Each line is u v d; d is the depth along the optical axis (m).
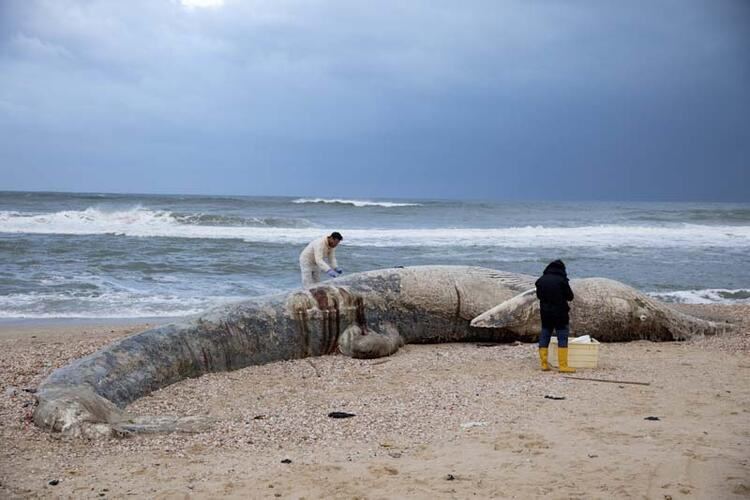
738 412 7.18
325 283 11.20
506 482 5.31
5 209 44.09
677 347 11.12
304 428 6.77
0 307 14.91
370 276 11.51
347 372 9.45
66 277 18.58
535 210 54.03
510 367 9.60
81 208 45.50
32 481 5.42
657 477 5.35
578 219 44.84
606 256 25.41
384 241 29.25
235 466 5.74
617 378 8.79
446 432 6.59
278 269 20.86
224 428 6.80
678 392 8.04
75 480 5.45
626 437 6.33
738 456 5.80
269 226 35.50
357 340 10.41
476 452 5.99
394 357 10.49
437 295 11.53
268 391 8.43
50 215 33.62
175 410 7.69
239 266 21.19
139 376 8.33
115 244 25.77
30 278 18.25
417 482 5.34
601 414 7.12
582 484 5.24
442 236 31.45
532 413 7.18
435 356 10.48
